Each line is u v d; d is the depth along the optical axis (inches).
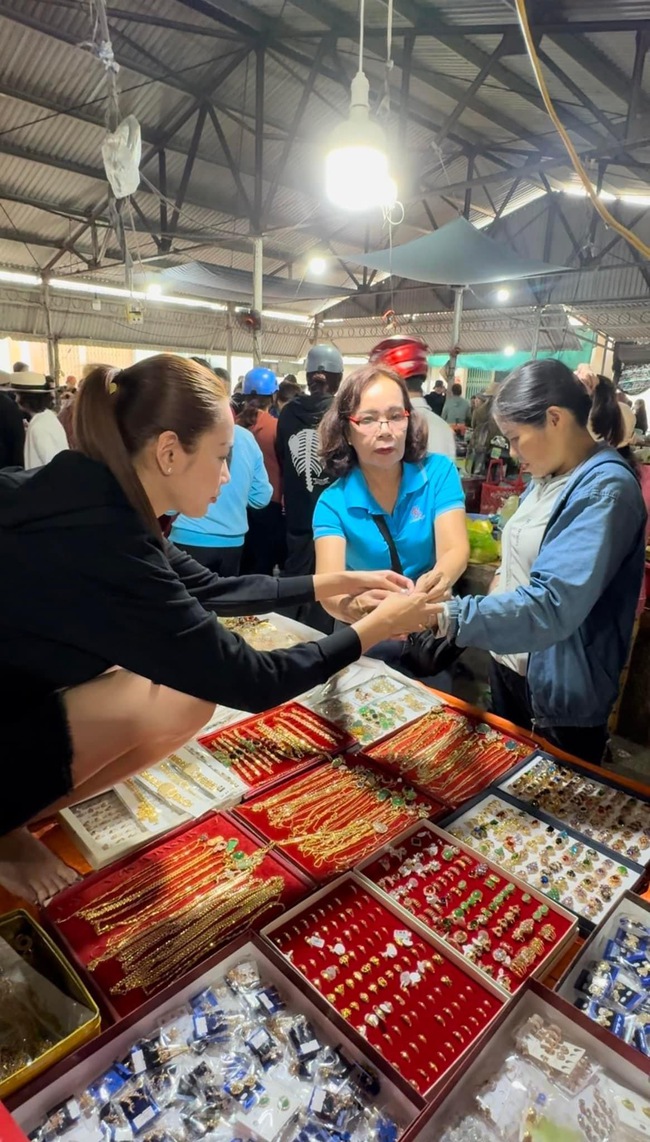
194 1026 40.5
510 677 85.0
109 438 41.7
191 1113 36.4
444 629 56.9
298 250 489.4
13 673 45.8
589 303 514.3
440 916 50.4
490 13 196.4
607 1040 37.6
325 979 45.3
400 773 68.0
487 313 607.2
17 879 52.5
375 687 85.0
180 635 42.6
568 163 297.1
